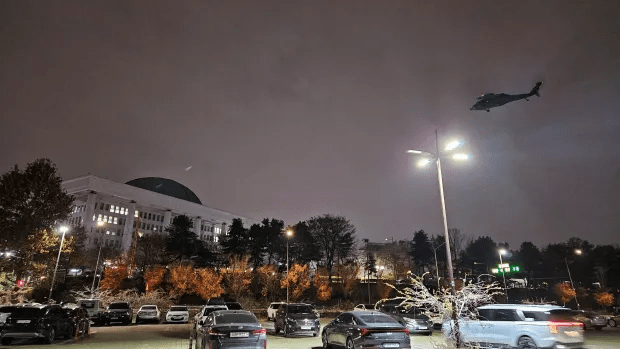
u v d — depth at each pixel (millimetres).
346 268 57969
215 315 12539
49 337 17516
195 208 145750
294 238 74125
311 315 21031
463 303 12703
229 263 59688
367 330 12750
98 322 31797
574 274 75562
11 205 33656
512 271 43219
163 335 21750
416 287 13578
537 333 12812
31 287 34281
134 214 126625
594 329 29094
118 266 54625
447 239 14875
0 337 16844
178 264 56406
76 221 116812
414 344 16672
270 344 17562
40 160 36281
